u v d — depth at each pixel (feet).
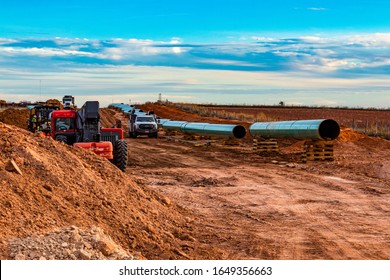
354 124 223.30
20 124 229.86
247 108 470.39
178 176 103.35
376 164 115.14
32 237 37.45
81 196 48.62
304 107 485.97
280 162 131.64
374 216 66.49
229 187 89.40
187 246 48.08
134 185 60.90
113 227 46.29
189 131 204.33
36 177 47.75
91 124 92.84
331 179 99.91
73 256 36.11
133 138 224.33
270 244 51.24
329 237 54.70
